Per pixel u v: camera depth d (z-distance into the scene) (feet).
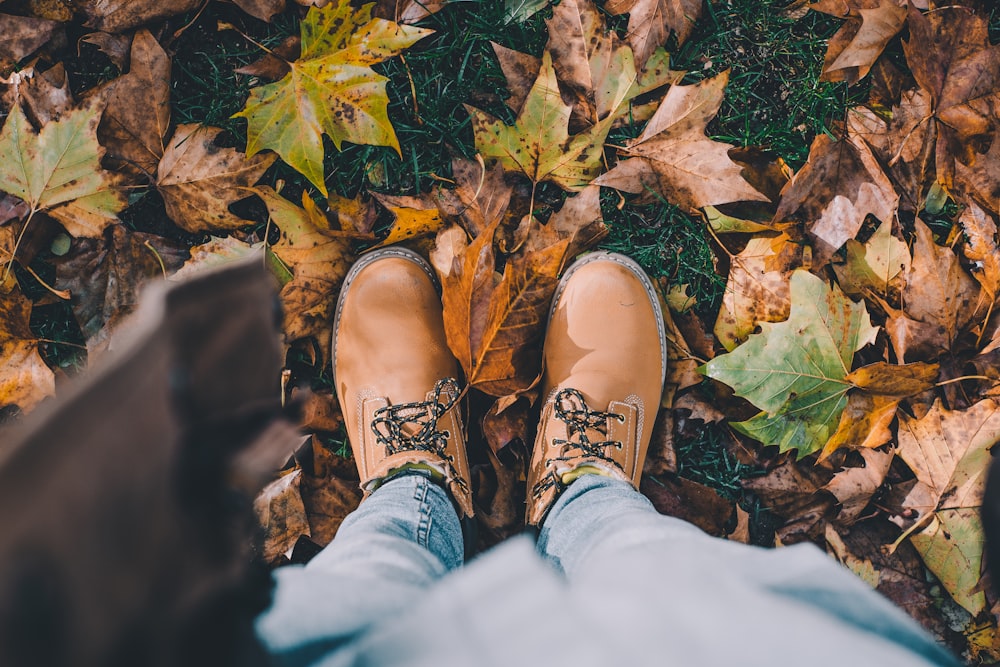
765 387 3.85
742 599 1.66
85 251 3.79
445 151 4.15
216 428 1.05
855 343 3.86
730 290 4.07
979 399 4.02
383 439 3.91
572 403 3.98
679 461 4.26
